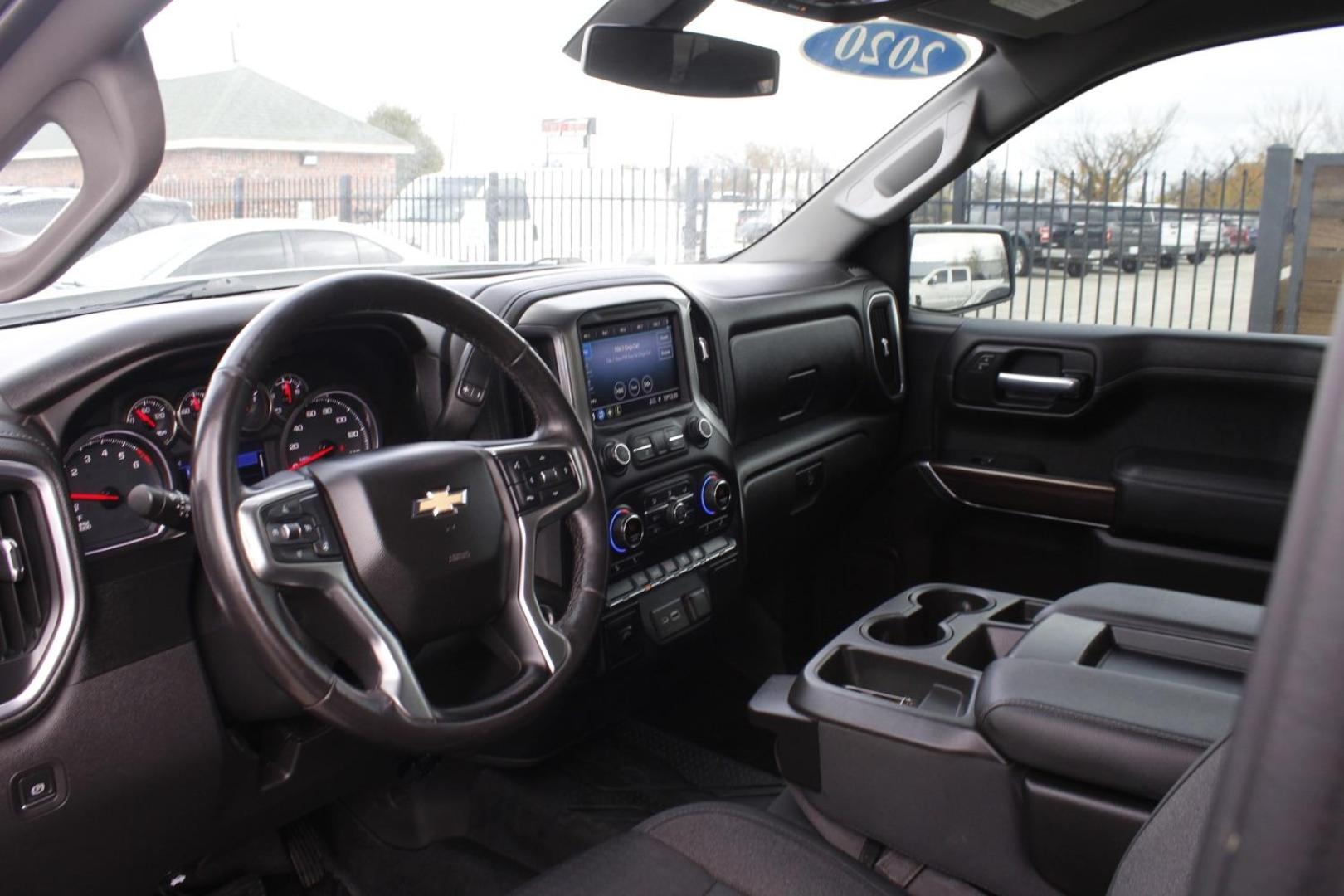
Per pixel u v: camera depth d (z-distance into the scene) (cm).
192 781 145
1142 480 239
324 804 174
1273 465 232
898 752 139
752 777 215
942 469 271
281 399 155
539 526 143
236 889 190
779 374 237
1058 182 479
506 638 140
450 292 140
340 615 122
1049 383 255
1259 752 28
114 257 193
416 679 124
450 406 163
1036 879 131
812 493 252
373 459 129
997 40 235
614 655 190
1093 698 125
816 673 156
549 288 187
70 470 133
